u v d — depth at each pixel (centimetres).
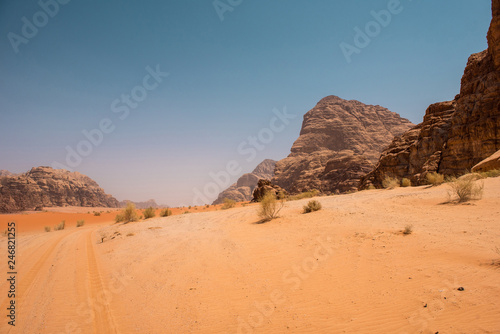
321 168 14025
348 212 1352
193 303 575
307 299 530
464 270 514
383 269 596
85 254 1188
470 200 1190
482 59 3066
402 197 1622
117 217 2847
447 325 373
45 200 18562
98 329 510
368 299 490
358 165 10194
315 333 417
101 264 982
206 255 920
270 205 1556
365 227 975
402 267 586
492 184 1473
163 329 488
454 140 3025
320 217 1334
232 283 655
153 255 1025
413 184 3503
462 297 428
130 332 491
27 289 745
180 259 914
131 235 1609
